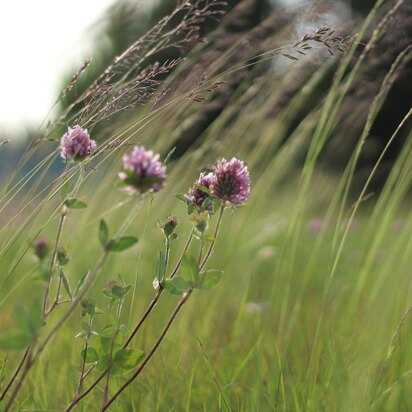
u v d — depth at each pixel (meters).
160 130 1.76
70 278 1.62
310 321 1.55
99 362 1.08
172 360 1.40
